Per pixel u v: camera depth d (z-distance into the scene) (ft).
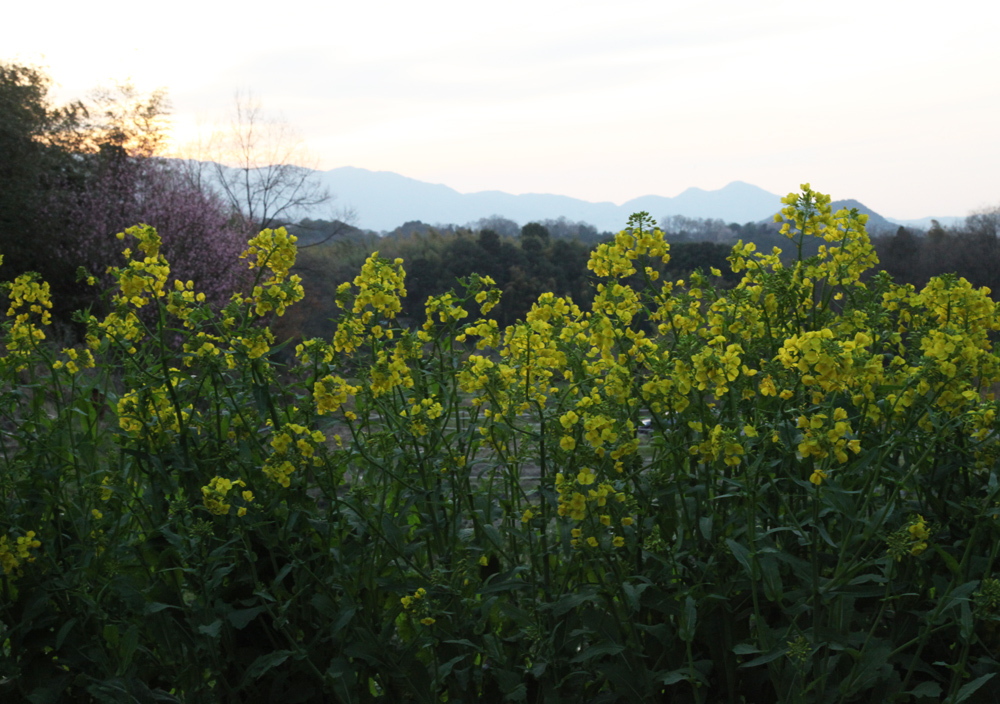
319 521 7.56
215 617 7.52
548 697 7.19
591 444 7.16
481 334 8.13
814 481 6.16
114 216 66.28
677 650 7.59
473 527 8.16
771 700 7.57
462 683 7.64
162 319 8.05
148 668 8.21
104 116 72.02
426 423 7.63
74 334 47.37
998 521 6.98
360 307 7.75
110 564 7.68
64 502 8.48
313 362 8.05
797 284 8.84
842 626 6.86
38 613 7.78
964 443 7.69
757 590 7.10
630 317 8.24
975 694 7.06
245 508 7.55
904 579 7.47
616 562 7.15
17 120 65.46
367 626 7.53
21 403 8.80
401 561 8.23
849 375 6.31
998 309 8.66
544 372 7.97
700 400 7.29
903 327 9.27
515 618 7.14
